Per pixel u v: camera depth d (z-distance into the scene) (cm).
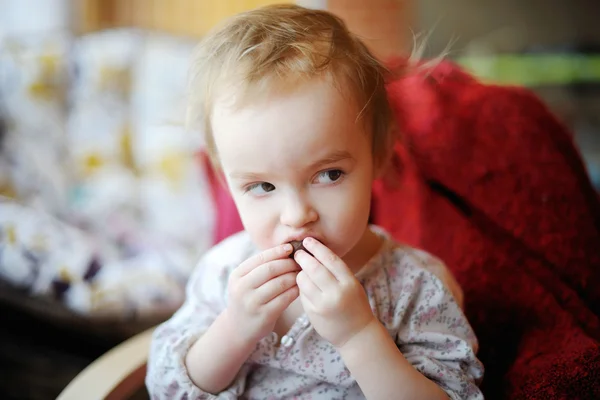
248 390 74
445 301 72
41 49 190
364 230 68
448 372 67
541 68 293
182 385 70
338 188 63
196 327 76
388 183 93
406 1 272
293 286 65
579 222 84
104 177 185
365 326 63
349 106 63
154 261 159
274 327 73
